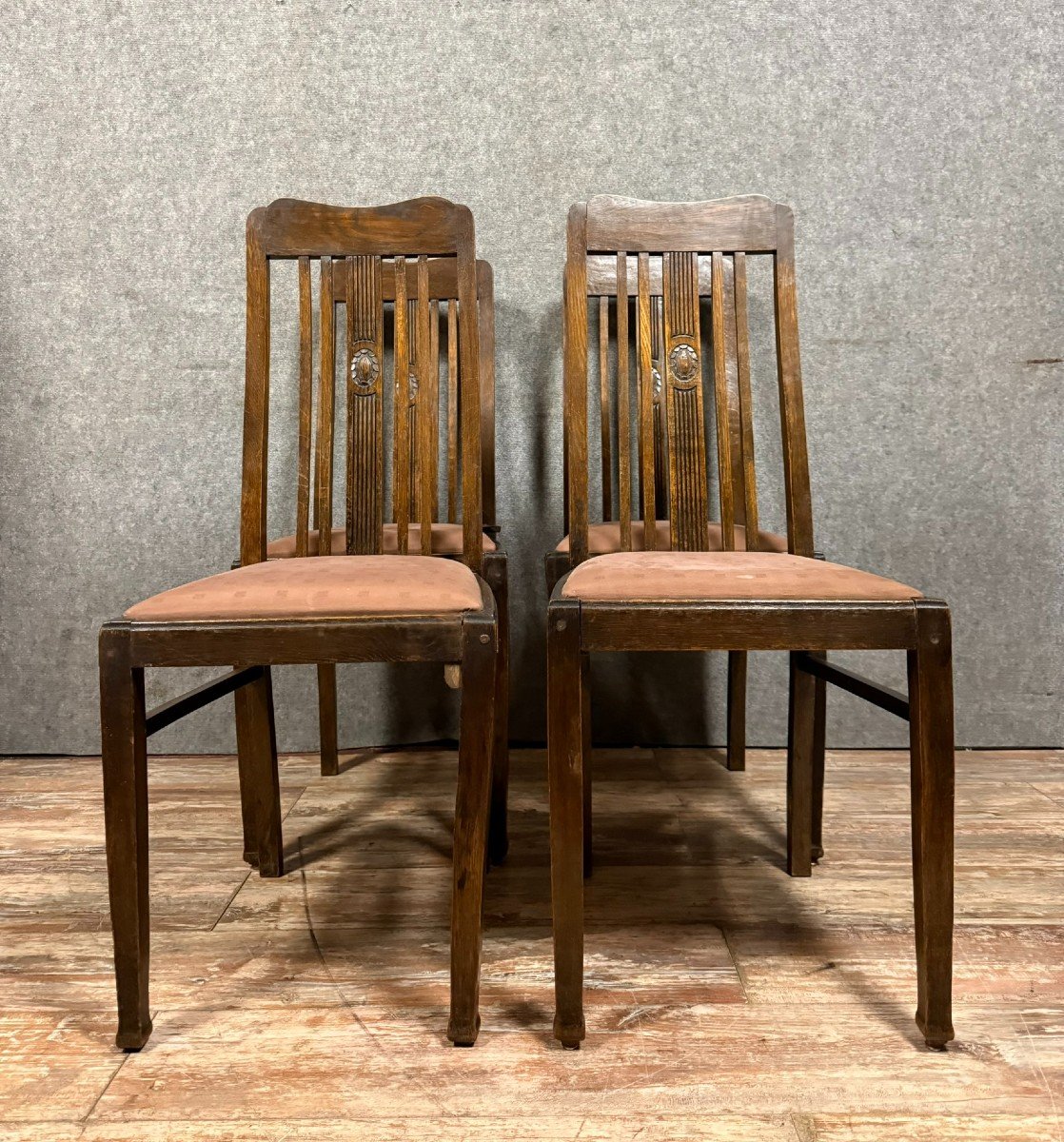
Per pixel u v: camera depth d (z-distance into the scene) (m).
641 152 1.79
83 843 1.42
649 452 1.23
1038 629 1.85
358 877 1.30
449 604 0.89
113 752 0.88
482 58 1.78
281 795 1.65
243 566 1.15
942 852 0.87
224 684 1.10
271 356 1.83
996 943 1.08
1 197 1.80
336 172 1.80
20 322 1.82
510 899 1.23
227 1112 0.80
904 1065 0.86
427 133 1.79
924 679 0.87
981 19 1.75
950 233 1.78
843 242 1.79
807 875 1.29
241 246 1.81
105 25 1.77
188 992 1.00
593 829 1.47
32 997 1.00
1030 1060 0.87
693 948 1.09
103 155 1.79
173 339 1.82
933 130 1.77
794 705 1.27
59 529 1.86
